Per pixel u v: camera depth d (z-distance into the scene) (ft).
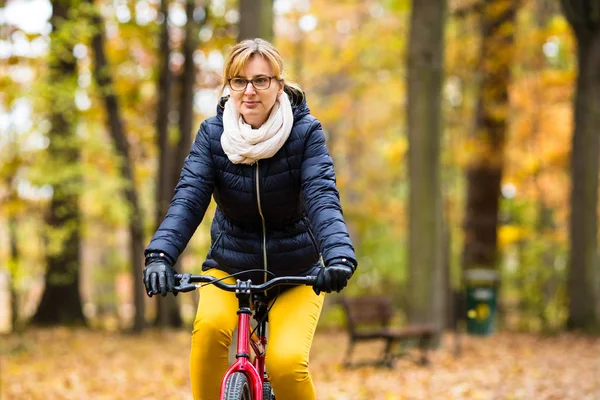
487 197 71.56
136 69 62.69
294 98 13.07
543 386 30.96
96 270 90.58
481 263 70.54
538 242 66.59
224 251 13.28
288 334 12.69
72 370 36.27
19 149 46.32
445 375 34.76
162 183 59.82
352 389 30.63
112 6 54.80
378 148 104.42
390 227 92.73
